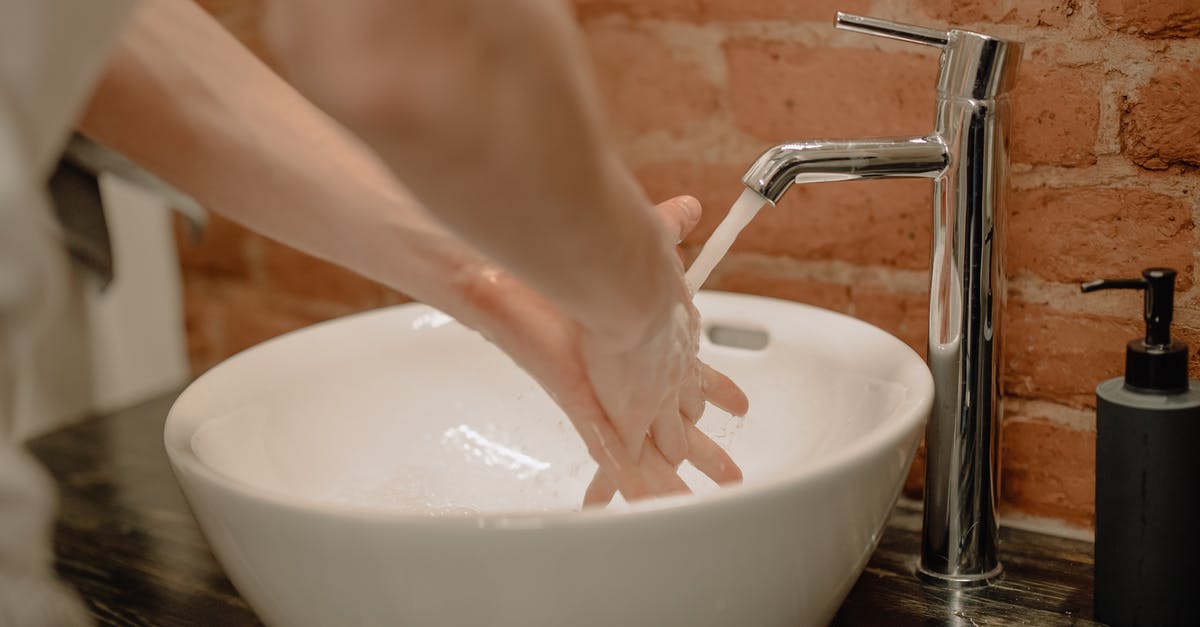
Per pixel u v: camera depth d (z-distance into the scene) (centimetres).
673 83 82
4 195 34
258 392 69
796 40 77
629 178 39
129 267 111
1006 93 63
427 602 47
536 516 45
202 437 61
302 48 31
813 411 71
